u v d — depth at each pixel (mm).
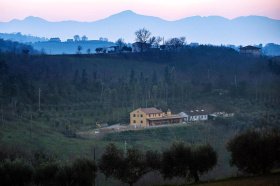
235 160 109250
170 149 110812
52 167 104562
